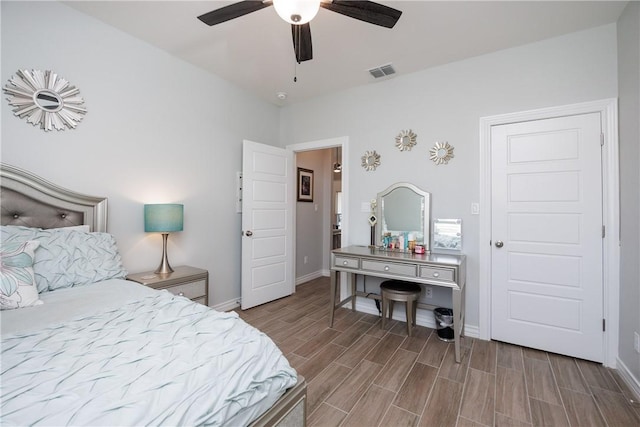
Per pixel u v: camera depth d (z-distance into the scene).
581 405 1.68
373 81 3.16
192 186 2.90
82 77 2.13
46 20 1.96
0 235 1.61
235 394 0.88
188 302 1.46
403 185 2.94
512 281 2.46
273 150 3.60
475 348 2.39
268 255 3.55
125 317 1.24
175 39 2.46
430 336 2.62
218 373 0.90
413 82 2.94
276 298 3.66
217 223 3.16
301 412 1.21
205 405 0.79
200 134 2.97
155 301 1.47
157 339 1.04
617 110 2.07
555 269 2.30
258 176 3.42
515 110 2.45
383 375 2.00
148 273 2.46
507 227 2.48
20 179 1.83
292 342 2.50
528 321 2.39
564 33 2.26
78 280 1.77
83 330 1.10
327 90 3.42
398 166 3.02
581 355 2.20
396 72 2.94
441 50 2.52
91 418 0.67
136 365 0.87
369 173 3.21
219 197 3.18
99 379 0.79
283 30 2.31
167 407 0.74
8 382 0.76
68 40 2.06
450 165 2.73
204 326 1.17
